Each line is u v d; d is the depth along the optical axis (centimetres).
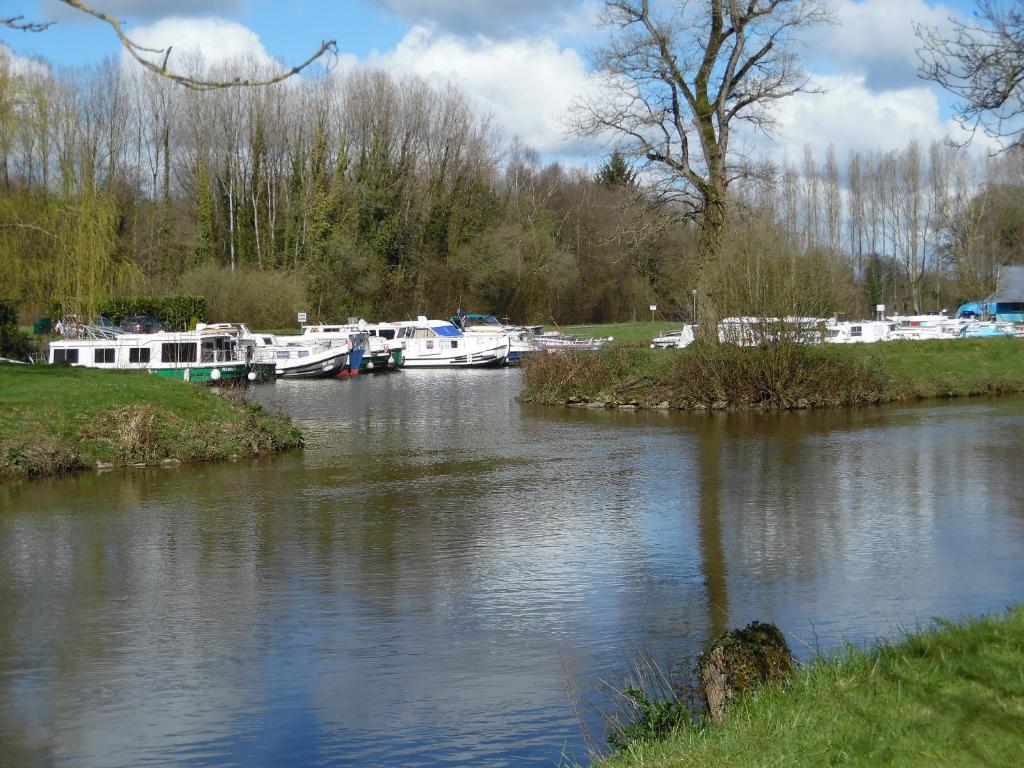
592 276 8844
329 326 6172
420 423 3148
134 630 1138
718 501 1817
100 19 446
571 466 2248
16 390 2436
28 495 1925
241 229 7331
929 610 1148
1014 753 595
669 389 3541
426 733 858
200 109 7000
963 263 8112
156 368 4609
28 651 1076
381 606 1212
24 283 3803
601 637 1088
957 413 3206
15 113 3603
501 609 1193
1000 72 976
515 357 6253
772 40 3712
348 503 1834
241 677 995
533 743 832
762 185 3872
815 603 1191
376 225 7519
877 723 650
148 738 863
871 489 1905
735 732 673
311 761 814
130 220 6288
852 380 3550
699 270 3762
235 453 2391
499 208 8350
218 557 1451
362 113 7488
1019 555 1391
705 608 1184
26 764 820
